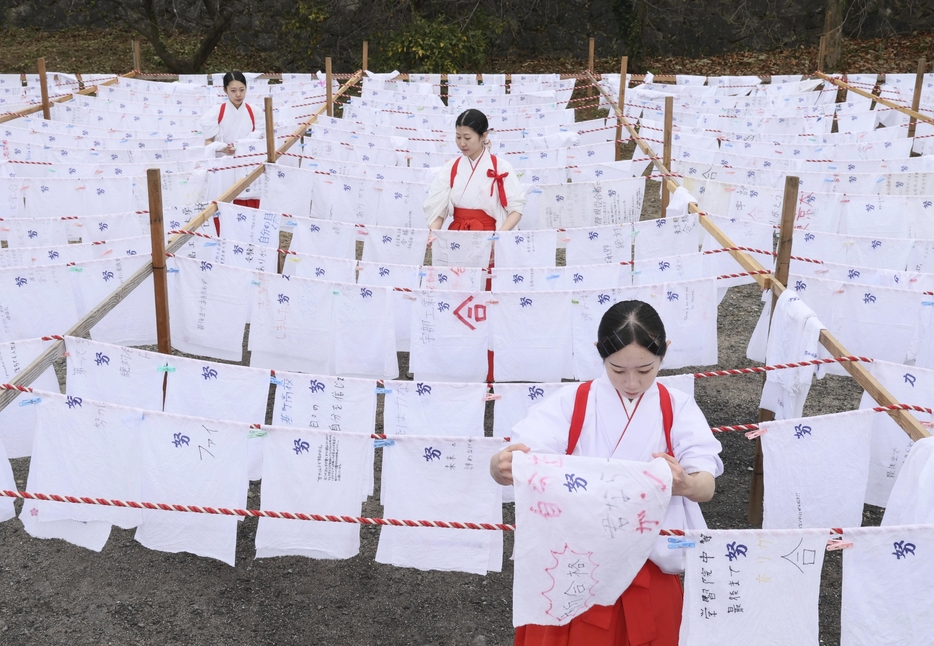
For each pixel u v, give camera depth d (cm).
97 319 382
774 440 317
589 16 1677
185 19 1797
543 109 1016
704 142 833
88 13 1828
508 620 380
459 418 340
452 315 427
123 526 310
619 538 220
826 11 1500
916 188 675
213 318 448
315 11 1536
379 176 714
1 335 439
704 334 428
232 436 296
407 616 381
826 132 985
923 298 414
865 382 324
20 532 436
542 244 540
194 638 364
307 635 368
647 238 545
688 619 236
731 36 1661
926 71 1489
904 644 238
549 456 222
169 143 820
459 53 1488
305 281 432
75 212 643
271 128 666
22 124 866
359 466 297
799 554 232
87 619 374
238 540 432
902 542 231
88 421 299
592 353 430
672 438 239
